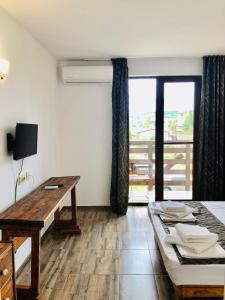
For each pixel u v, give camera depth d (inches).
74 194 144.7
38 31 124.1
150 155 189.2
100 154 185.2
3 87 98.0
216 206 130.6
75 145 185.2
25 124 108.5
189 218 110.9
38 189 123.6
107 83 177.9
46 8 100.3
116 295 91.7
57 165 177.5
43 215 87.6
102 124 183.0
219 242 90.0
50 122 161.5
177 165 188.2
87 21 113.3
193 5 99.8
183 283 79.9
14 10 101.0
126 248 126.3
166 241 90.2
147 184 191.9
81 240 135.6
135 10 103.5
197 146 183.0
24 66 119.1
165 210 115.9
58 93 181.0
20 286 89.4
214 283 79.4
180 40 139.4
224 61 170.2
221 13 107.0
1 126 96.3
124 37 134.0
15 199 107.8
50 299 89.7
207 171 175.6
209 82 171.3
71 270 107.6
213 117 172.2
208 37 135.1
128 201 185.0
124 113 173.3
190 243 84.8
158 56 170.4
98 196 187.9
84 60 177.2
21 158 107.3
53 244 131.3
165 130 185.6
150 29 123.4
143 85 183.3
